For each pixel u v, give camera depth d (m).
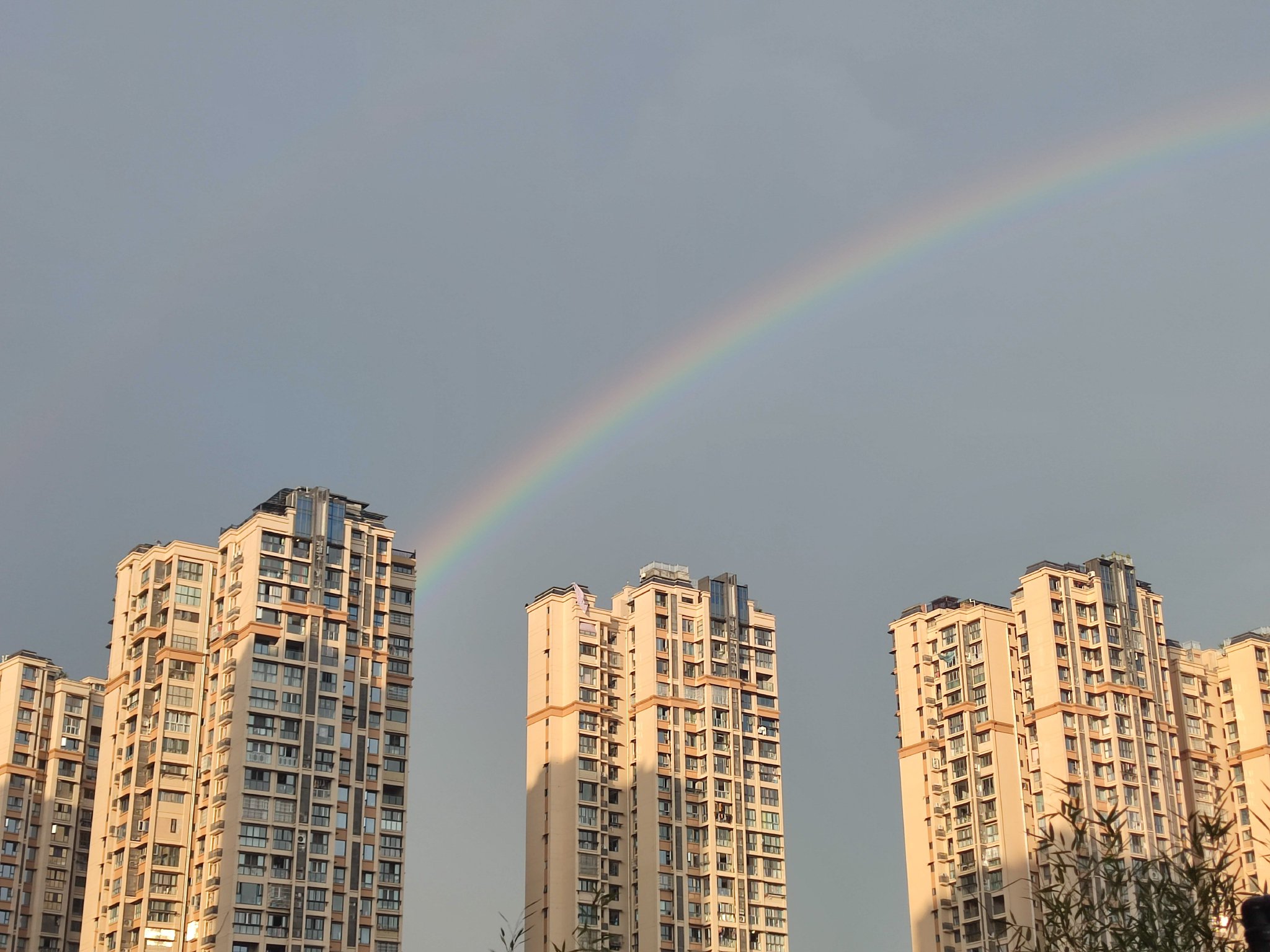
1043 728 199.75
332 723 167.62
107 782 171.00
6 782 198.75
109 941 161.50
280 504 177.12
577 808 190.38
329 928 158.88
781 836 197.50
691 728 198.25
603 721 197.50
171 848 162.62
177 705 168.88
